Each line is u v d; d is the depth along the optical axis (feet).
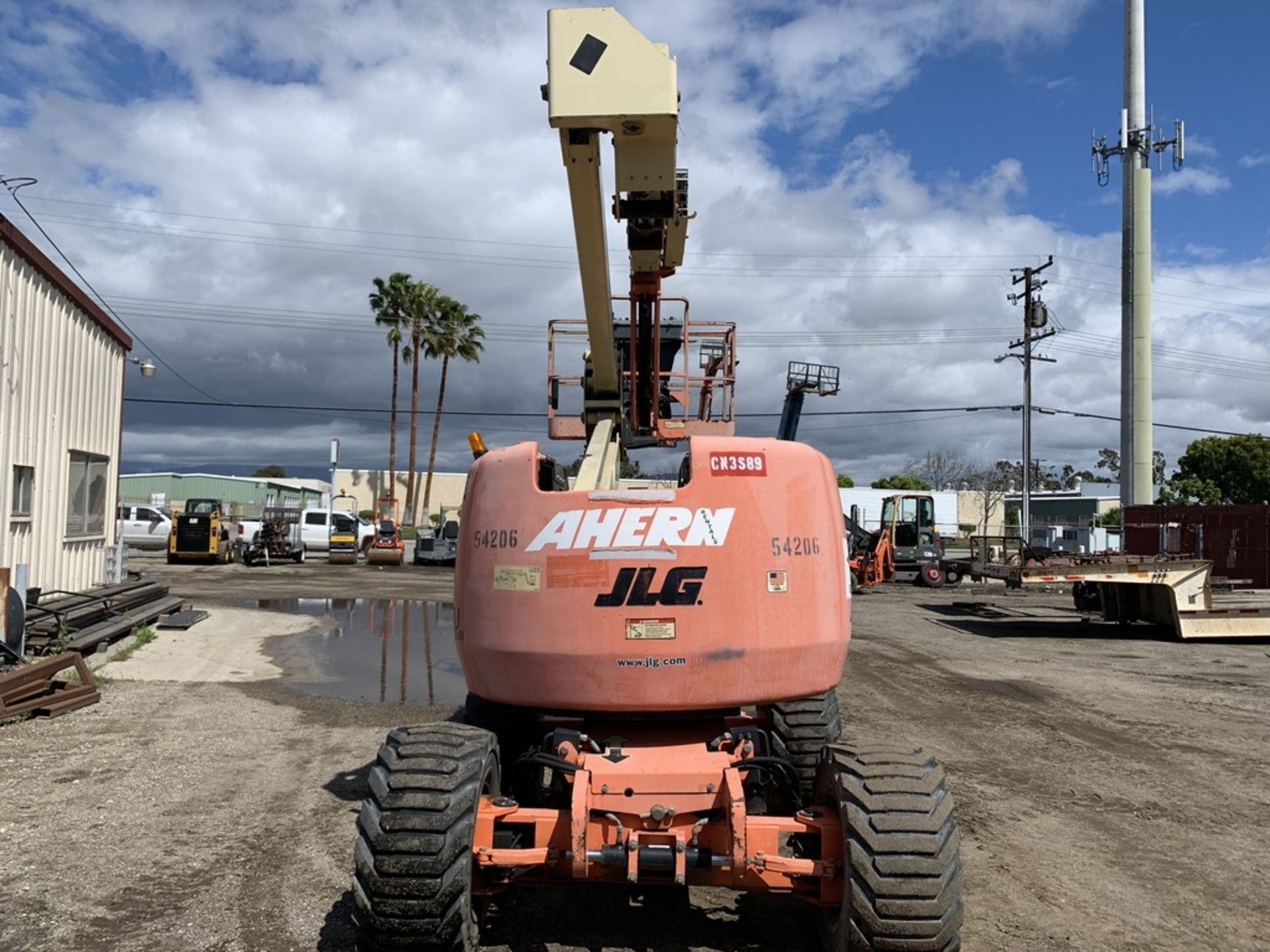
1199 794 23.15
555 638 13.30
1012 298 116.67
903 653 47.16
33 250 39.91
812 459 14.34
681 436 25.03
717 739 14.11
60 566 44.32
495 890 12.82
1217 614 53.67
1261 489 166.61
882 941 11.14
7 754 24.07
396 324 160.56
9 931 14.17
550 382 25.95
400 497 198.29
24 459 40.14
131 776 22.38
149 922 14.64
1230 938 14.98
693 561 13.32
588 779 12.55
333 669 38.34
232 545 108.06
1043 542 160.66
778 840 12.17
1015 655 47.26
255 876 16.52
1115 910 16.01
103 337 49.62
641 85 14.16
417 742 12.55
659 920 15.33
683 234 21.38
